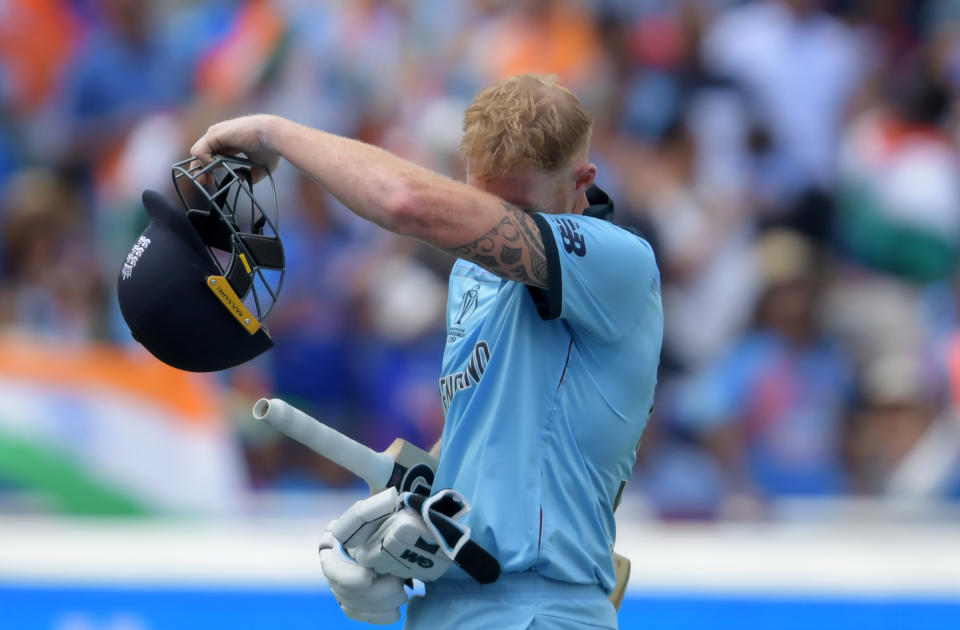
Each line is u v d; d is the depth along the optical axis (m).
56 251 23.16
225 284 7.65
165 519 18.64
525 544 7.78
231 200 16.05
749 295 23.22
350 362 21.69
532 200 7.98
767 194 24.98
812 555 17.81
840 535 19.00
